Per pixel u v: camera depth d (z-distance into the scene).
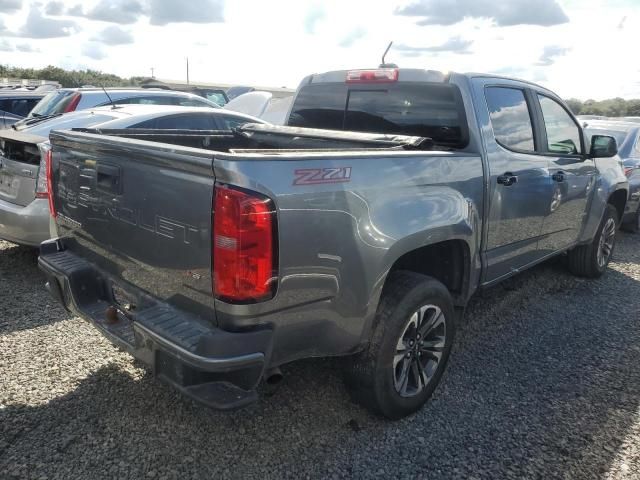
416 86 3.89
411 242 2.87
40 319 4.26
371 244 2.66
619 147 7.97
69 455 2.72
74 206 3.13
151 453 2.78
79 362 3.62
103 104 8.09
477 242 3.54
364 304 2.71
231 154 2.23
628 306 5.12
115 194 2.72
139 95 8.52
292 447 2.88
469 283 3.54
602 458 2.88
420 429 3.09
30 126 6.11
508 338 4.32
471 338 4.30
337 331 2.66
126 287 2.80
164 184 2.43
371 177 2.70
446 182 3.21
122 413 3.09
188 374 2.29
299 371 3.64
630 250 7.44
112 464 2.68
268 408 3.21
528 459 2.86
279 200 2.27
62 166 3.21
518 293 5.35
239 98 12.24
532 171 4.08
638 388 3.60
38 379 3.38
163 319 2.45
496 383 3.62
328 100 4.45
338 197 2.51
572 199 4.80
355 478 2.67
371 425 3.10
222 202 2.20
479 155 3.55
